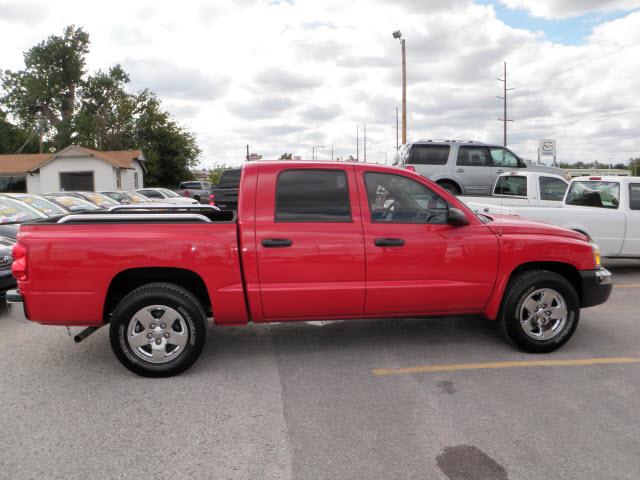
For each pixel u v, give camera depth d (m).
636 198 8.70
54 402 3.95
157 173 52.84
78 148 34.22
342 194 4.62
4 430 3.50
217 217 5.82
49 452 3.21
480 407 3.79
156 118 53.53
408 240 4.61
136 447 3.27
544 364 4.65
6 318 6.50
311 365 4.68
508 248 4.78
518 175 11.38
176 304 4.31
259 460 3.11
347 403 3.88
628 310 6.51
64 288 4.25
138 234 4.31
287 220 4.50
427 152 14.08
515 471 2.97
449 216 4.60
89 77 61.25
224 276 4.39
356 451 3.20
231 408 3.81
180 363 4.37
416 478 2.91
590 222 8.52
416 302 4.69
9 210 9.51
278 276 4.45
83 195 15.90
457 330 5.73
